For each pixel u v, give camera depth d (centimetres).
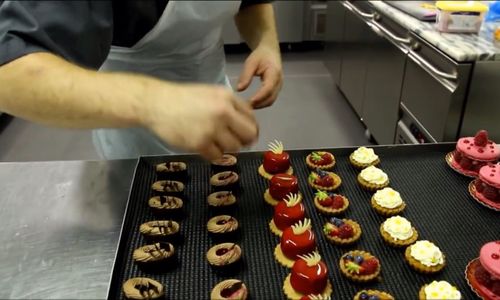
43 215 84
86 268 73
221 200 87
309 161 100
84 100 57
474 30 152
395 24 188
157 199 86
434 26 163
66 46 64
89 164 99
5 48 58
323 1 357
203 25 90
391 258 77
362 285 72
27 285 70
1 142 252
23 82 58
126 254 76
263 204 89
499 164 92
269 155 98
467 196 91
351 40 257
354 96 260
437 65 150
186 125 57
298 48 383
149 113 58
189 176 97
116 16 79
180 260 76
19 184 92
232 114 60
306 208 88
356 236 80
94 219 83
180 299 69
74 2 63
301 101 291
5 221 83
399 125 188
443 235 81
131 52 93
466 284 71
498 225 83
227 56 365
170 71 100
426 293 68
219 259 73
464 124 143
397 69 187
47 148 246
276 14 359
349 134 254
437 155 104
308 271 69
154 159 99
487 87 137
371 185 93
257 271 74
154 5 80
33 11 60
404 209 87
